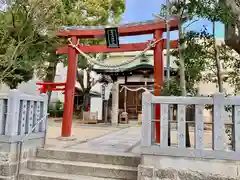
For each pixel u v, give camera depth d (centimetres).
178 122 340
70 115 661
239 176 311
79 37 673
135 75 1337
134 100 1477
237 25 388
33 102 461
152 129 354
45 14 586
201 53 441
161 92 433
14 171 401
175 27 547
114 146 526
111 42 621
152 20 591
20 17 600
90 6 1122
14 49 618
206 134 617
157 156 340
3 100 411
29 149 443
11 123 400
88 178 393
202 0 379
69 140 604
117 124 1125
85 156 438
